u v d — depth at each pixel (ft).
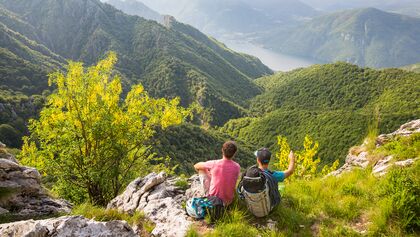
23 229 19.29
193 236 20.72
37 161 55.67
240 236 20.53
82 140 53.31
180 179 32.35
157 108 61.93
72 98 54.03
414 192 22.75
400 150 34.06
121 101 60.64
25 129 312.91
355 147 42.68
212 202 22.67
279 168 71.00
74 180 57.52
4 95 369.91
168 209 25.49
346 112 460.55
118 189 58.08
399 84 632.38
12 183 38.83
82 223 20.49
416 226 21.03
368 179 29.32
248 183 22.29
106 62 58.54
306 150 67.82
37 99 359.25
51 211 38.73
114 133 54.60
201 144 374.02
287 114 537.65
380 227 21.13
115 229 20.80
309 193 27.48
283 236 20.68
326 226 22.22
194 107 61.52
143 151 63.87
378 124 41.39
